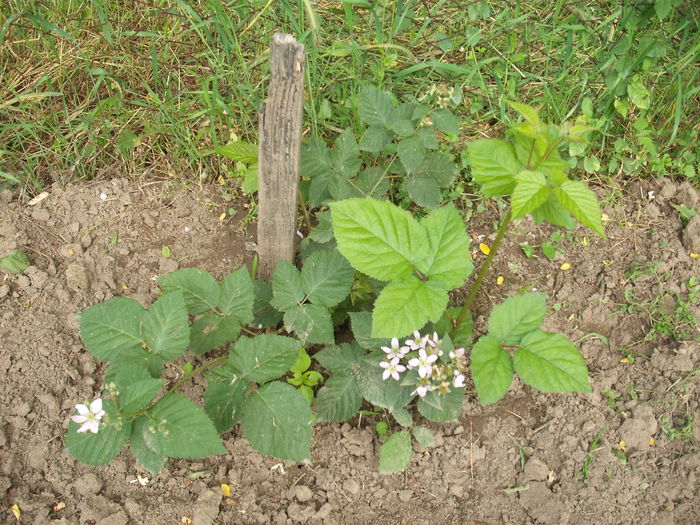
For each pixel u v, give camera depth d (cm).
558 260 74
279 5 83
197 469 60
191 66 82
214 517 58
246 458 61
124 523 57
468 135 81
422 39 85
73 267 69
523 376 52
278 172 58
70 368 64
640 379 66
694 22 85
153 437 50
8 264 69
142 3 84
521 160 52
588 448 62
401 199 76
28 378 63
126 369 52
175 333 55
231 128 79
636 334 69
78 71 82
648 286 72
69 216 74
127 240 73
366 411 63
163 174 78
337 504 59
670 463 62
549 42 85
